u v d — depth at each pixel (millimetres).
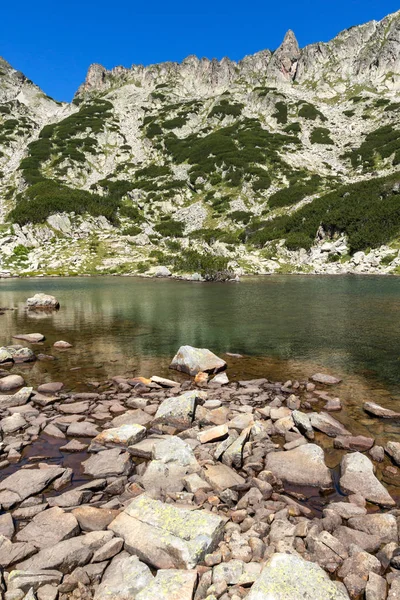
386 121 138000
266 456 8734
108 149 145000
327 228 86312
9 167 137000
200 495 7133
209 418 10852
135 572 5180
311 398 12695
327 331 23562
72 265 83625
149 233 103688
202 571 5270
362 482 7566
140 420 10836
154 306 35375
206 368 15570
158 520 6164
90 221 102562
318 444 9531
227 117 155000
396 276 63969
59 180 121500
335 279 62594
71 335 23375
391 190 85562
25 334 23609
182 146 139875
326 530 6203
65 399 12680
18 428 10234
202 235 98375
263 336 22516
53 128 152000
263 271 79312
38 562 5375
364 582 5125
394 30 178250
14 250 88750
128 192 119562
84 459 8766
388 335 22281
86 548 5629
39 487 7430
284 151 129000
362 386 13945
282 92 171250
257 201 109750
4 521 6352
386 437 9891
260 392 13297
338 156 127562
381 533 6062
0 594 4770
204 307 34375
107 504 6898
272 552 5566
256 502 6996
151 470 7859
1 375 15508
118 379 14664
